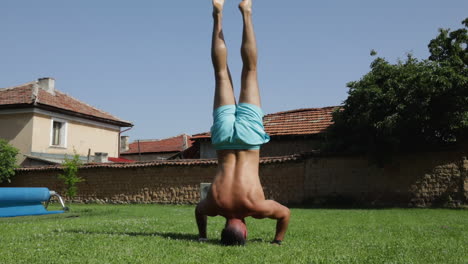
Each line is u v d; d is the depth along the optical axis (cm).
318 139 2283
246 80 621
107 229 829
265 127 2533
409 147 1716
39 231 795
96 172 2291
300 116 2569
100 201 2258
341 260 496
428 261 504
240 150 604
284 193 1920
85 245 582
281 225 627
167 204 2109
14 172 2442
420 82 1585
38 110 2719
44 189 1413
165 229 841
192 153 3142
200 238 654
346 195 1812
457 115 1559
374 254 544
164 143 4531
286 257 506
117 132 3388
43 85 3048
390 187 1747
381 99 1667
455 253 563
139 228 852
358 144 1788
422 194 1691
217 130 606
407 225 970
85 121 3077
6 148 2423
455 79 1533
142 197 2177
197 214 639
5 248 565
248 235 753
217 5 637
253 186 593
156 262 468
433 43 1798
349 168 1825
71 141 2953
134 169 2211
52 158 2778
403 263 487
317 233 787
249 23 626
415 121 1614
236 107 620
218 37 632
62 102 3000
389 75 1733
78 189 2319
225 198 590
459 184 1638
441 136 1703
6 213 1229
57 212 1388
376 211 1469
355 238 717
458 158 1652
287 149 2353
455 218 1183
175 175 2122
